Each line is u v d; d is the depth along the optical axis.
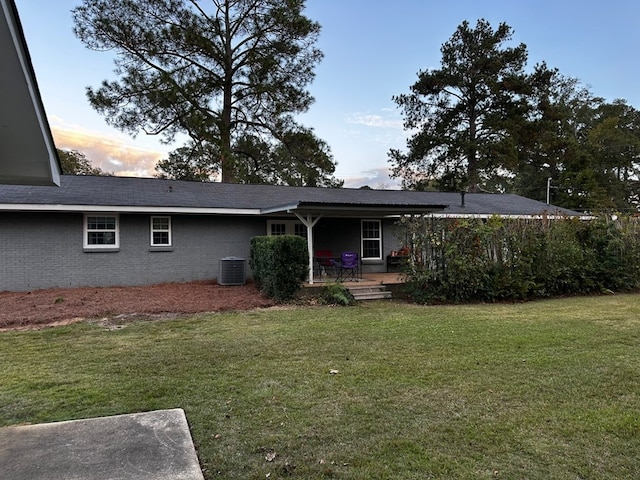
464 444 3.22
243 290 11.66
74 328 7.38
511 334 6.66
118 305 9.28
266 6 23.23
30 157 3.69
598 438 3.29
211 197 14.19
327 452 3.12
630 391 4.24
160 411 3.78
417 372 4.85
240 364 5.24
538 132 27.56
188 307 9.29
